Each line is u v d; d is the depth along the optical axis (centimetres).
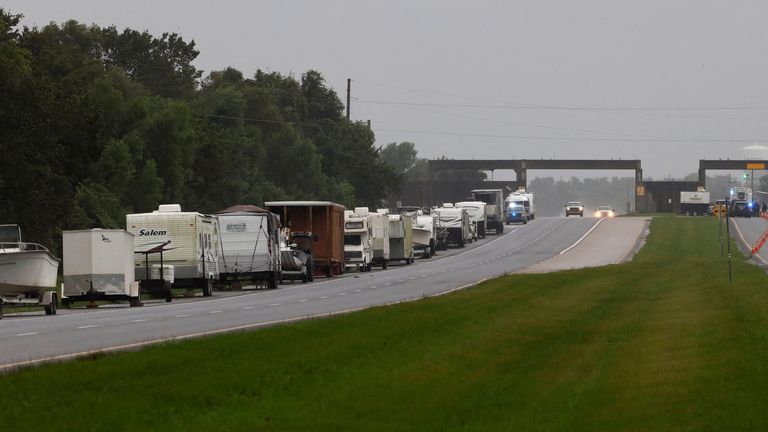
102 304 13462
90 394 4375
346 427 3909
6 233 12331
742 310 8831
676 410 4206
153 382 4641
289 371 5075
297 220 19025
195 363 5234
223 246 16225
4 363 5672
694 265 18988
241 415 4056
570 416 4134
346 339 6425
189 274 14375
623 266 19100
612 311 9869
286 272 17488
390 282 16812
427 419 4091
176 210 14950
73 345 6744
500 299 10781
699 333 7044
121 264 12531
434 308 9169
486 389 4825
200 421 3934
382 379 4931
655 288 13212
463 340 6638
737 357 5584
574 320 8788
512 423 4003
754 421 3922
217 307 11206
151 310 10975
